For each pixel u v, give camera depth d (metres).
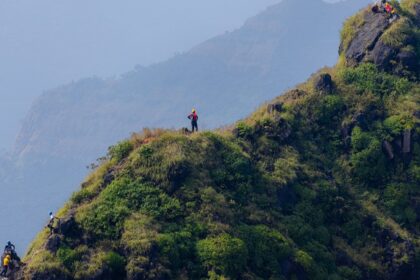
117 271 114.69
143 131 145.00
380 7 195.00
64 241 117.50
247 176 141.62
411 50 180.62
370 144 160.50
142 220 122.12
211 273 115.31
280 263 125.56
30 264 113.31
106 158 142.62
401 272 139.25
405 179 156.38
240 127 158.50
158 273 112.31
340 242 141.88
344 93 174.12
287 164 151.25
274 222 135.50
